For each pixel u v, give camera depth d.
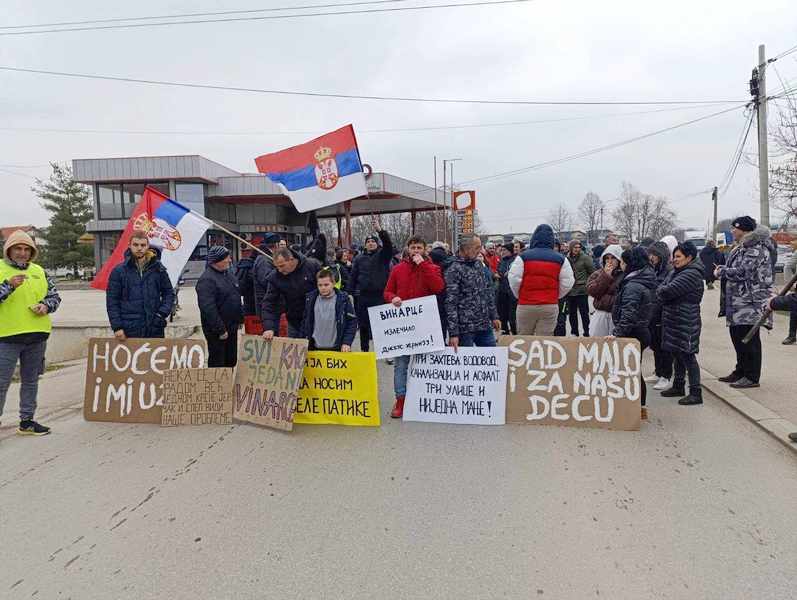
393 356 5.89
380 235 8.49
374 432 5.55
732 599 2.83
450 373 5.88
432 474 4.44
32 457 5.04
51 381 8.74
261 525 3.67
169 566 3.22
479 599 2.87
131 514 3.87
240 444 5.26
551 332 6.70
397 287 6.11
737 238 6.77
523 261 6.61
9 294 5.28
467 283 5.98
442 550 3.32
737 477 4.30
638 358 5.49
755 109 19.69
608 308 6.39
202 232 7.54
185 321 14.10
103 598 2.94
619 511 3.77
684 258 6.03
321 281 5.83
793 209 20.02
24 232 5.52
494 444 5.13
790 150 18.83
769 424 5.34
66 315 15.85
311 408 5.87
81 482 4.44
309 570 3.14
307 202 9.30
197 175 33.41
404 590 2.95
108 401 6.11
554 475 4.38
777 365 7.94
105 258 35.91
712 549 3.29
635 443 5.09
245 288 8.51
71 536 3.59
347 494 4.10
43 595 2.98
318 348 5.92
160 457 4.96
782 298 5.10
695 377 6.23
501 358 5.78
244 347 5.95
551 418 5.66
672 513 3.73
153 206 7.46
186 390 5.95
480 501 3.95
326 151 9.18
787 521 3.61
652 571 3.08
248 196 35.06
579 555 3.25
